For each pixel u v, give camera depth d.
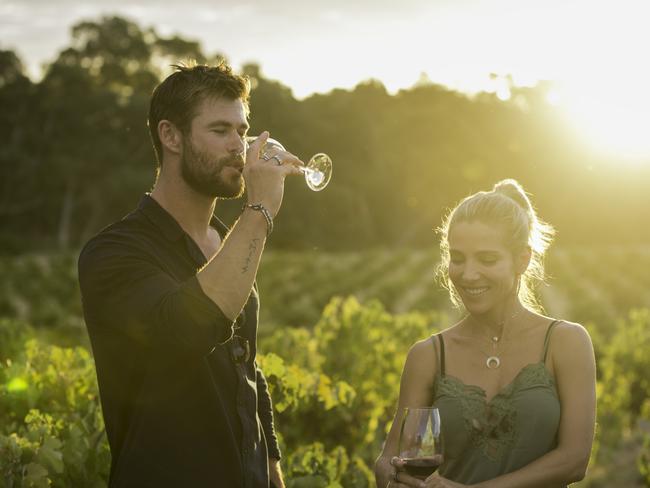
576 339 2.95
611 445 11.57
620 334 14.31
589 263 55.28
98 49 84.38
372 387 8.45
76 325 16.11
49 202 73.69
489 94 90.94
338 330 9.23
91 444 3.93
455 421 2.94
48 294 32.12
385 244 87.25
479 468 2.91
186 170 2.69
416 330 11.39
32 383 4.84
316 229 75.19
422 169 89.62
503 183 3.11
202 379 2.63
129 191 70.56
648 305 34.72
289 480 4.41
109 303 2.57
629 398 13.13
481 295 2.92
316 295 33.28
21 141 75.50
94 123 75.19
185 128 2.66
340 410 6.25
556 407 2.89
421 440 2.70
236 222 2.56
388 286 36.59
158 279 2.55
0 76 75.81
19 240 65.75
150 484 2.57
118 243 2.62
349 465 5.33
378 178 84.94
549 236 3.23
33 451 3.59
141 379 2.63
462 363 3.02
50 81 75.69
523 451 2.87
